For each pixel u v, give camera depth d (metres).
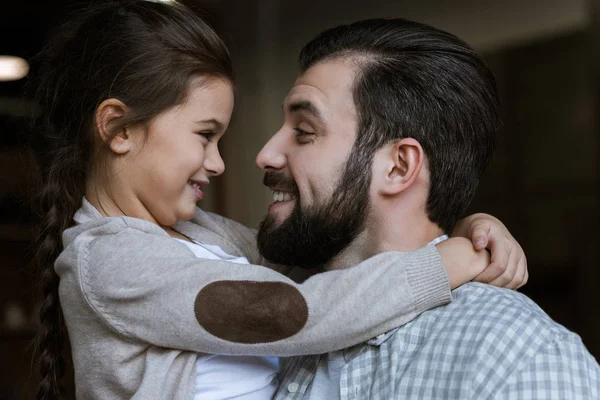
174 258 1.26
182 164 1.38
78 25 1.50
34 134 1.55
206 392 1.29
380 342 1.28
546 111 3.42
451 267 1.30
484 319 1.20
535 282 3.51
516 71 3.48
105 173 1.39
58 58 1.48
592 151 3.30
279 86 4.34
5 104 4.21
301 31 4.20
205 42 1.43
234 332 1.21
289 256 1.46
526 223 3.53
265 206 4.38
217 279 1.22
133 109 1.36
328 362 1.35
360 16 3.90
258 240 1.51
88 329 1.29
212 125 1.42
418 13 3.74
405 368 1.23
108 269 1.26
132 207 1.39
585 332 3.33
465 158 1.45
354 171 1.40
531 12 3.41
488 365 1.15
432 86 1.41
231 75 1.47
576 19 3.28
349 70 1.43
